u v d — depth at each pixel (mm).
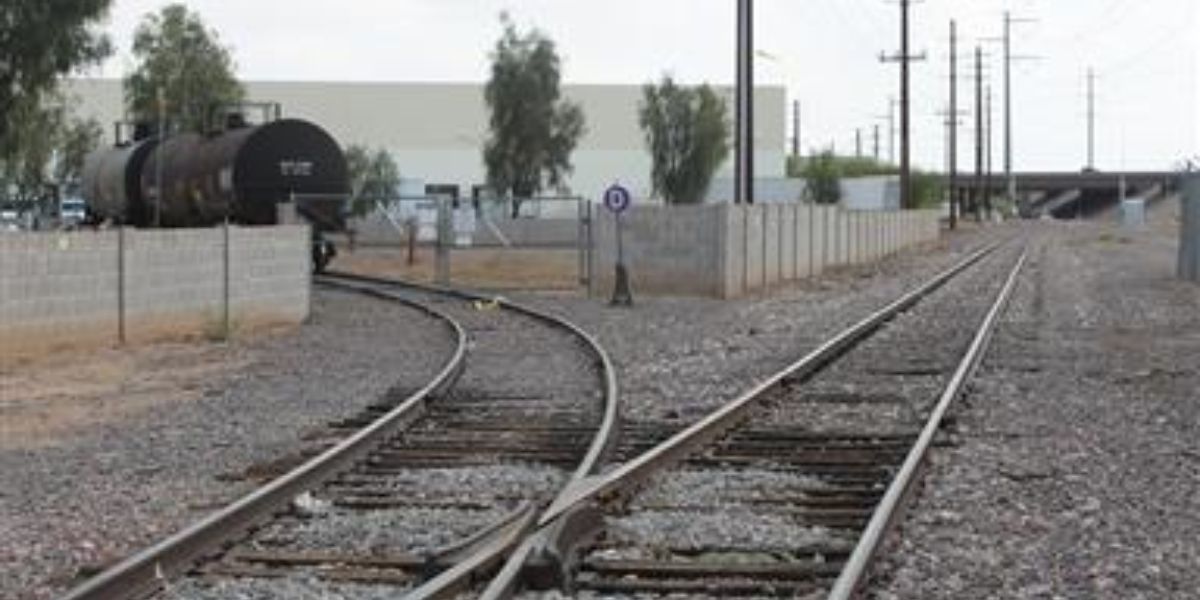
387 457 17391
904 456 17344
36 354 29734
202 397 23906
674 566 11766
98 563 12086
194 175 55562
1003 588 11328
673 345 31922
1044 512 14242
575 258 70875
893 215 99750
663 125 128750
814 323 38031
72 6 57312
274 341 33625
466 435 19078
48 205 80562
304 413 21656
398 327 37094
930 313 41125
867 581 11367
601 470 16109
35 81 57594
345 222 56875
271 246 38281
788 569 11695
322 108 165125
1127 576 11734
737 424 19859
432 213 79938
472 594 10914
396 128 165375
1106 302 45625
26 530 13594
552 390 23859
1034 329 35781
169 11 109875
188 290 34906
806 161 183000
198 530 12227
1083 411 21438
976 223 181125
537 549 11352
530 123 118188
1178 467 16844
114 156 62062
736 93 58344
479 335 34156
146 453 18172
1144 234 131875
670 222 50156
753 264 54375
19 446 19000
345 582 11469
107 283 32000
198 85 108438
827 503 14617
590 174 161750
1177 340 33125
